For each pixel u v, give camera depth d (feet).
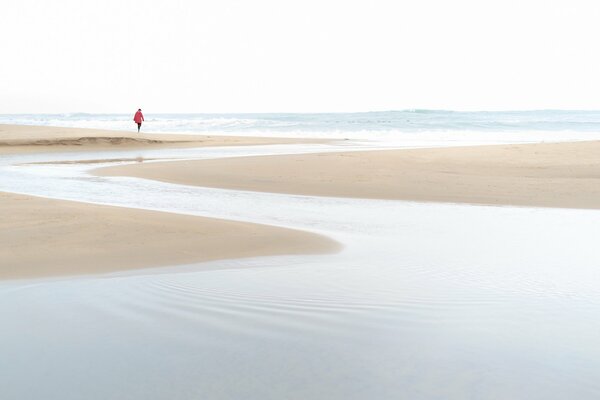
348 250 21.66
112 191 40.01
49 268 18.08
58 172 52.85
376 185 43.21
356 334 12.01
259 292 15.35
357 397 9.18
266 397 9.17
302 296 14.92
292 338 11.78
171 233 23.63
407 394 9.29
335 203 35.55
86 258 19.44
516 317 13.15
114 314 13.34
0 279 16.76
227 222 26.61
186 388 9.49
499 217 30.45
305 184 43.88
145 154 74.69
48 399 9.13
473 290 15.53
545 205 34.73
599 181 43.80
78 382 9.71
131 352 10.98
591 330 12.24
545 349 11.18
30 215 26.04
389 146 87.04
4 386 9.57
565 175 47.62
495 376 9.93
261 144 93.09
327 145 90.27
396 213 31.81
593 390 9.42
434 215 31.14
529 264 19.11
